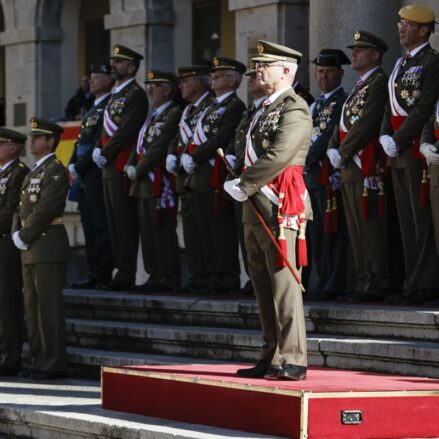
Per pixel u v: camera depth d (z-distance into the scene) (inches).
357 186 1259.8
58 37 2143.2
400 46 1455.5
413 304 1218.6
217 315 1301.7
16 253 1358.3
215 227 1408.7
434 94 1206.3
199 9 2298.2
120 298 1409.9
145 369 1035.3
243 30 1748.3
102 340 1365.7
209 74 1445.6
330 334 1187.3
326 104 1316.4
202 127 1403.8
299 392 885.8
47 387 1243.8
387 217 1291.8
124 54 1510.8
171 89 1483.8
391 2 1450.5
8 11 2176.4
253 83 1245.7
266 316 982.4
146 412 1023.6
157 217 1476.4
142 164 1469.0
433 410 919.0
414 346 1056.2
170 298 1370.6
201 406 968.9
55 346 1306.6
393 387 922.7
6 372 1349.7
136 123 1503.4
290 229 959.6
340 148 1268.5
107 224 1534.2
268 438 901.2
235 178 1008.9
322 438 887.1
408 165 1216.8
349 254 1333.7
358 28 1448.1
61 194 1294.3
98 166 1520.7
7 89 2191.2
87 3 2482.8
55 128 1309.1
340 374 1008.2
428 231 1215.6
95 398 1158.3
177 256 1494.8
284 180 960.9
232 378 968.9
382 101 1253.7
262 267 981.8
